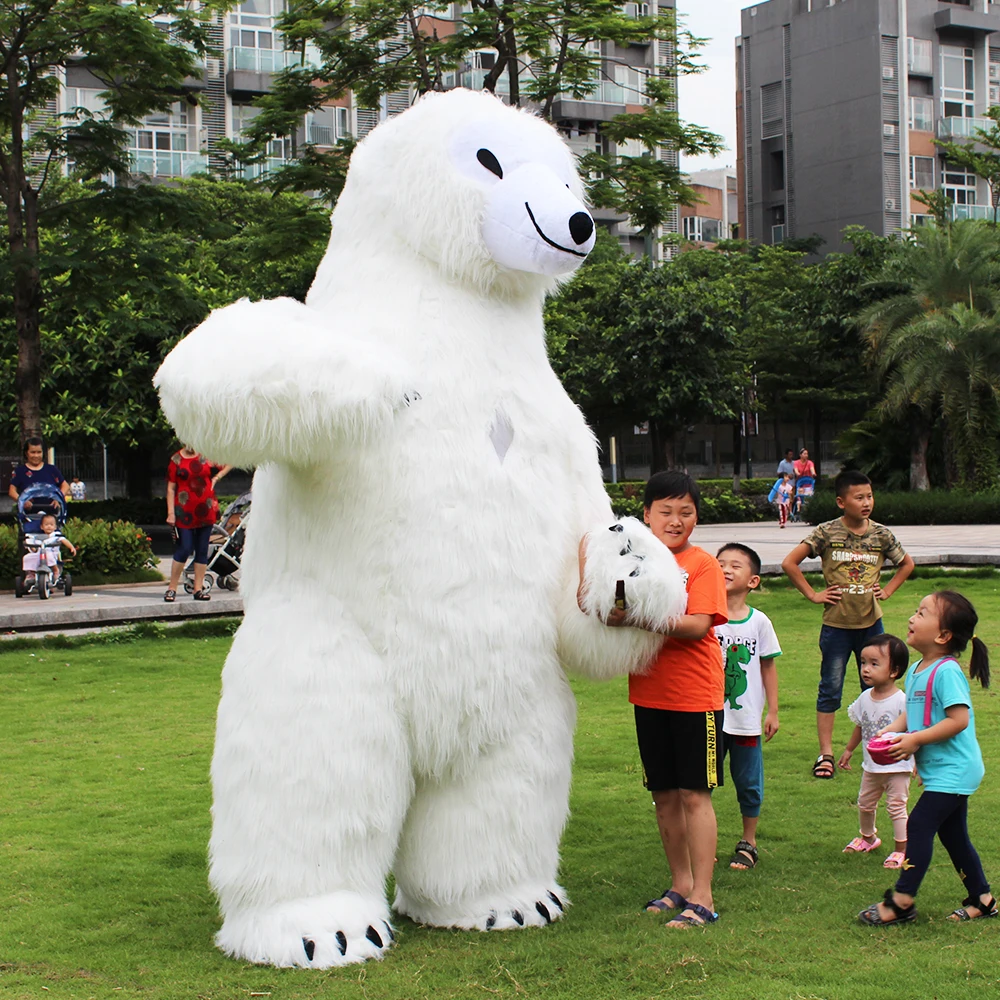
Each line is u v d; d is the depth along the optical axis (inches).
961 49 1966.0
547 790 163.2
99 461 1427.2
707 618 169.2
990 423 1102.4
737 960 152.3
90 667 386.3
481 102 169.8
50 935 166.1
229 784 154.3
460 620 153.3
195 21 674.8
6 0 577.0
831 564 258.4
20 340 613.0
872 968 149.2
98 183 639.8
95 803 237.3
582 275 1311.5
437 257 163.5
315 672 152.1
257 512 169.6
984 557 624.4
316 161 681.6
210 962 153.9
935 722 171.9
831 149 1948.8
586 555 159.6
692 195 722.2
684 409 1282.0
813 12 1958.7
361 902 154.1
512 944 157.0
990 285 1180.5
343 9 674.2
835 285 1408.7
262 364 141.7
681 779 172.7
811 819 225.0
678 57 717.9
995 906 171.5
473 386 159.0
